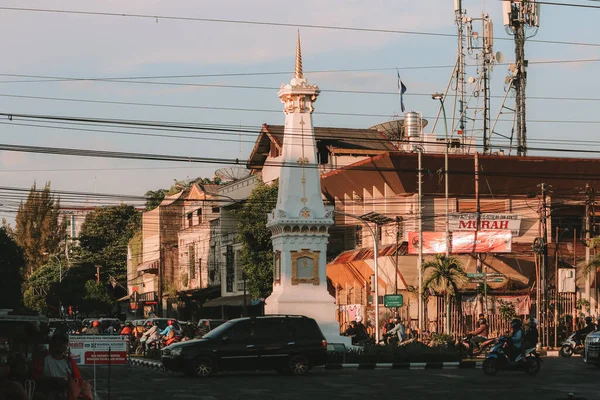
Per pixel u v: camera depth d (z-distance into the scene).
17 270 79.69
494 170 59.03
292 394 24.00
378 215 56.56
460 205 59.78
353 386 26.42
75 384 13.85
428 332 53.97
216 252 79.12
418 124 68.81
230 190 76.94
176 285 90.88
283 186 43.53
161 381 28.69
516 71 64.50
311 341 31.06
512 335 30.80
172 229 94.56
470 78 65.56
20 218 119.75
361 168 60.34
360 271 62.03
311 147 43.62
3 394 12.96
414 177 58.47
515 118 64.94
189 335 43.66
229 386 26.55
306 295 42.72
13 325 24.89
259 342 30.48
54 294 103.25
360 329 45.16
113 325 62.50
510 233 55.44
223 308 75.69
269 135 71.38
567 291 54.44
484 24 65.56
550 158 59.12
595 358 32.59
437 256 52.53
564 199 61.47
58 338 14.62
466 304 55.00
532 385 26.61
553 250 58.94
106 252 111.06
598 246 54.22
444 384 27.06
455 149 64.56
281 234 43.06
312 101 43.94
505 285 56.31
